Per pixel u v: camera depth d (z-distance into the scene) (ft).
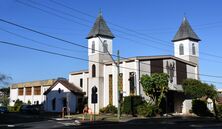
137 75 152.25
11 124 111.04
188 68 176.24
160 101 146.92
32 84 248.52
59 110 189.37
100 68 170.91
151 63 157.58
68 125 107.55
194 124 114.21
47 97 199.41
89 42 179.83
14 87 268.82
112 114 155.74
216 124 115.75
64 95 186.91
